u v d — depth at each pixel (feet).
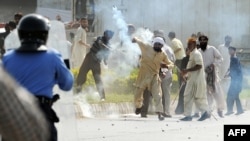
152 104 123.13
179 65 143.13
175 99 132.46
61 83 43.70
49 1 180.75
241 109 130.72
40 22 42.52
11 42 54.03
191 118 113.29
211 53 121.08
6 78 24.06
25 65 42.19
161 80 116.47
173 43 142.92
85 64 129.80
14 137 23.79
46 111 41.81
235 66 129.80
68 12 183.21
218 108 121.80
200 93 113.29
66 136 55.67
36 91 41.93
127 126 101.65
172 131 96.22
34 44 42.57
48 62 42.45
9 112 23.66
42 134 24.07
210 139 87.20
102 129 97.04
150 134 92.02
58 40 55.52
